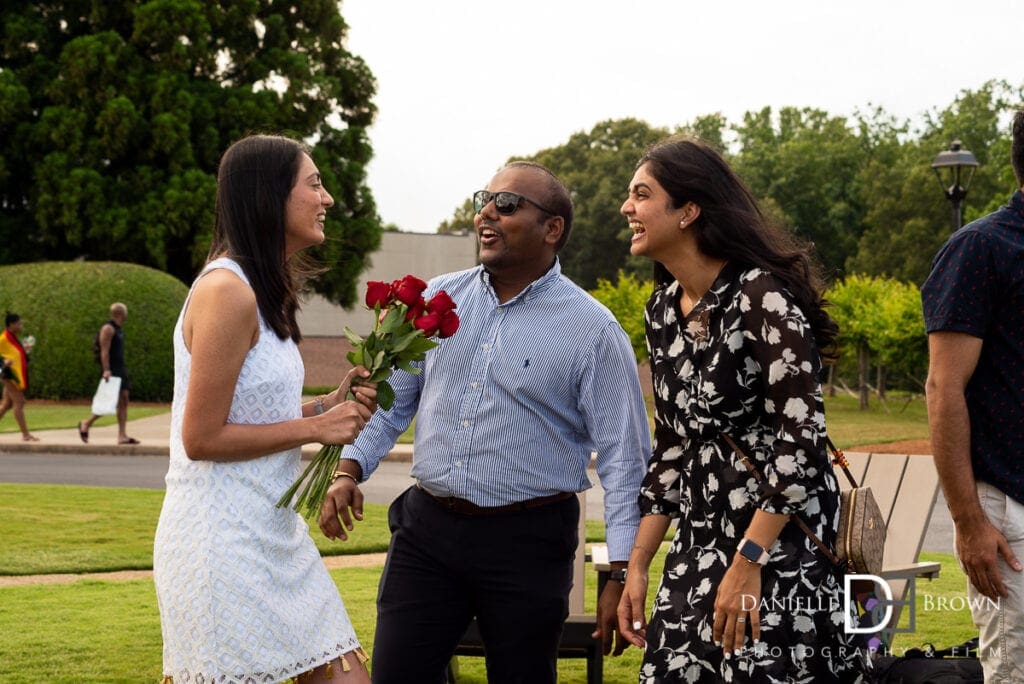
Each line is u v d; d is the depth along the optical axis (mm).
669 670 2906
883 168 60938
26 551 8359
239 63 33750
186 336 2875
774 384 2764
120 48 30766
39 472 13852
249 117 31734
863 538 2842
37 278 26109
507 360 3578
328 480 3006
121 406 16469
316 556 3066
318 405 3225
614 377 3611
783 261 2879
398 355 3154
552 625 3588
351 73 35312
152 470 14219
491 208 3588
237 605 2791
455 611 3631
